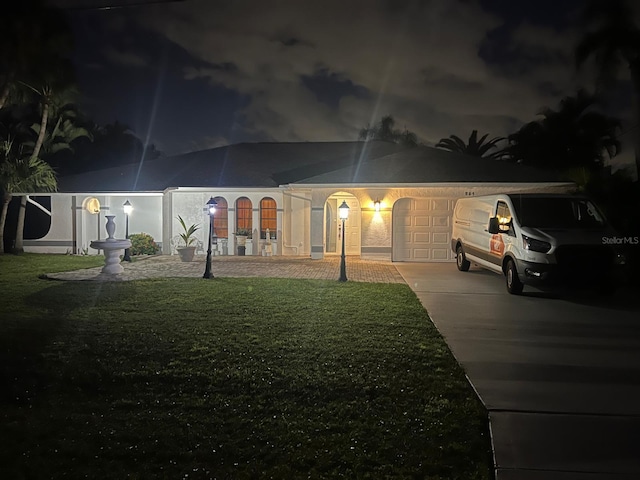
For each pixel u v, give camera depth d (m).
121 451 4.95
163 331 9.23
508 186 20.22
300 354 7.88
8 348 8.20
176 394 6.39
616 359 8.02
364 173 21.45
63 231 24.30
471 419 5.68
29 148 29.41
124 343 8.46
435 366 7.44
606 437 5.33
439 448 5.00
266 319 10.18
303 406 6.01
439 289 14.50
